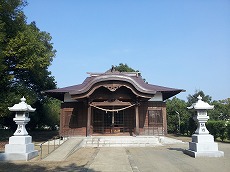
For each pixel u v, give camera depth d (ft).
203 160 43.62
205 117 50.52
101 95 86.38
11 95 80.23
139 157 49.24
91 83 82.74
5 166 40.96
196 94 139.13
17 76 97.66
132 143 75.92
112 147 72.33
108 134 89.25
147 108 91.04
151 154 53.57
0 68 71.67
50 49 119.34
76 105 92.43
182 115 138.62
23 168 38.99
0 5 77.25
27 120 52.39
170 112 142.92
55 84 121.08
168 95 98.37
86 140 77.66
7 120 113.50
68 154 54.39
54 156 51.88
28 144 50.14
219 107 145.48
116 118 92.94
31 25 102.42
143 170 35.55
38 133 135.64
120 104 85.87
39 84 114.32
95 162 43.78
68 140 75.15
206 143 48.03
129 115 92.84
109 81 83.71
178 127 139.33
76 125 90.89
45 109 144.25
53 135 121.70
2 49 77.92
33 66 84.53
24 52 80.59
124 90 86.84
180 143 79.10
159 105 91.61
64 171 35.91
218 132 85.51
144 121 90.12
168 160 44.50
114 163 42.19
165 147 69.10
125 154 54.39
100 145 75.51
